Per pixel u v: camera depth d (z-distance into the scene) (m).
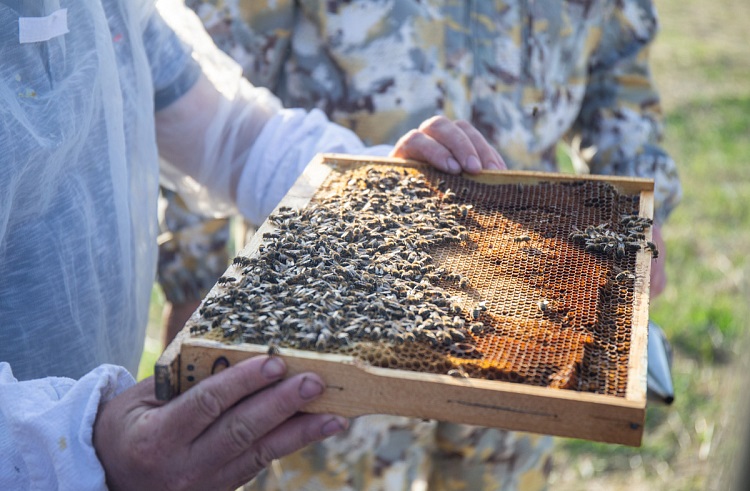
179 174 2.16
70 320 1.62
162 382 1.25
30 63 1.52
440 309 1.42
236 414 1.23
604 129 2.74
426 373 1.24
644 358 1.31
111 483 1.32
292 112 2.17
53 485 1.32
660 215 2.69
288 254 1.52
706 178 5.98
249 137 2.12
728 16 10.41
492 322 1.40
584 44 2.61
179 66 2.00
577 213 1.77
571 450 3.62
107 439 1.31
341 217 1.68
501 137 2.48
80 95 1.58
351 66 2.39
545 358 1.30
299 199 1.77
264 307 1.36
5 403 1.33
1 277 1.55
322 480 2.45
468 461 2.54
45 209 1.57
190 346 1.27
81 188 1.63
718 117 7.10
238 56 2.43
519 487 2.63
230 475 1.30
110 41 1.67
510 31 2.45
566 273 1.55
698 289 4.56
